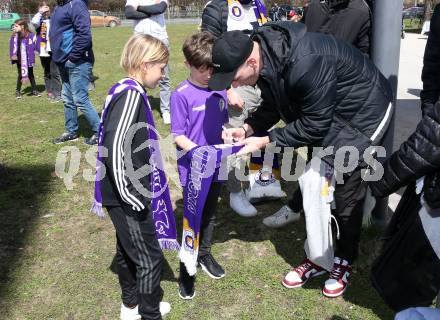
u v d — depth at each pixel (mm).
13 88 9828
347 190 2637
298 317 2680
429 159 1833
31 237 3557
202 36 2586
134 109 2152
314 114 2299
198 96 2695
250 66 2252
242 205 3805
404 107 7199
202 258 3016
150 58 2240
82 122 6660
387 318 2648
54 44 5238
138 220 2291
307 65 2189
